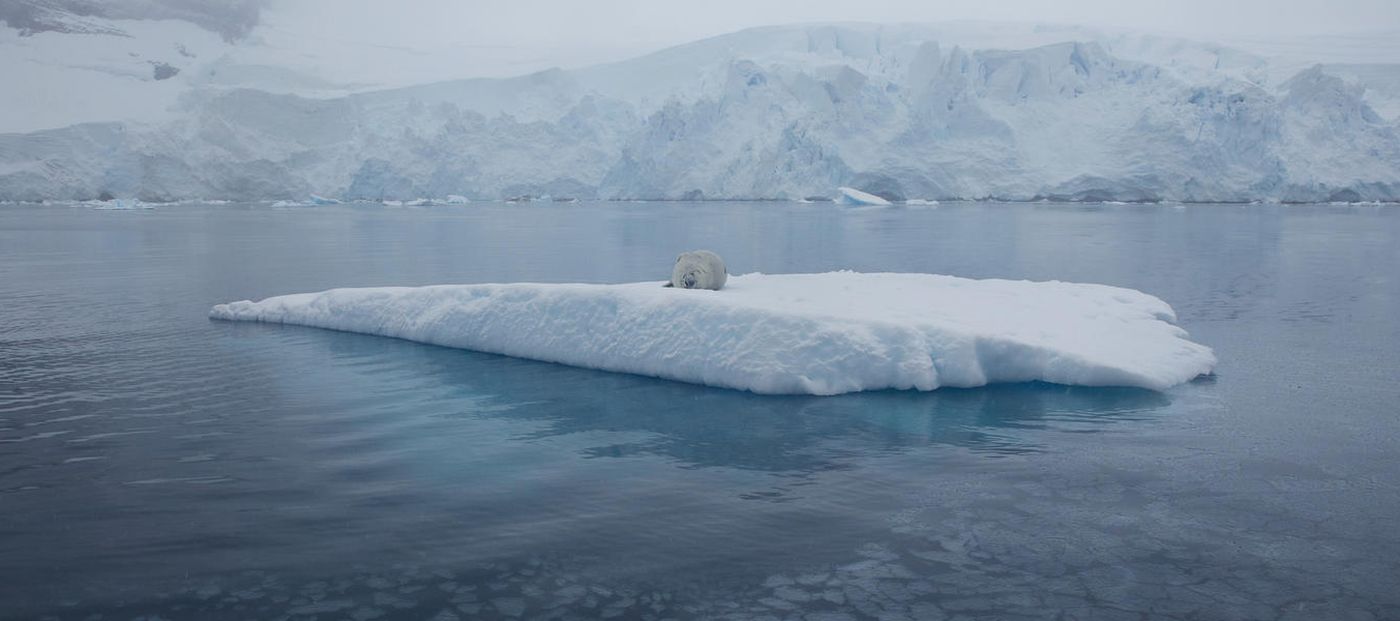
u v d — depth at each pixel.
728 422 6.46
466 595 3.65
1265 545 4.14
